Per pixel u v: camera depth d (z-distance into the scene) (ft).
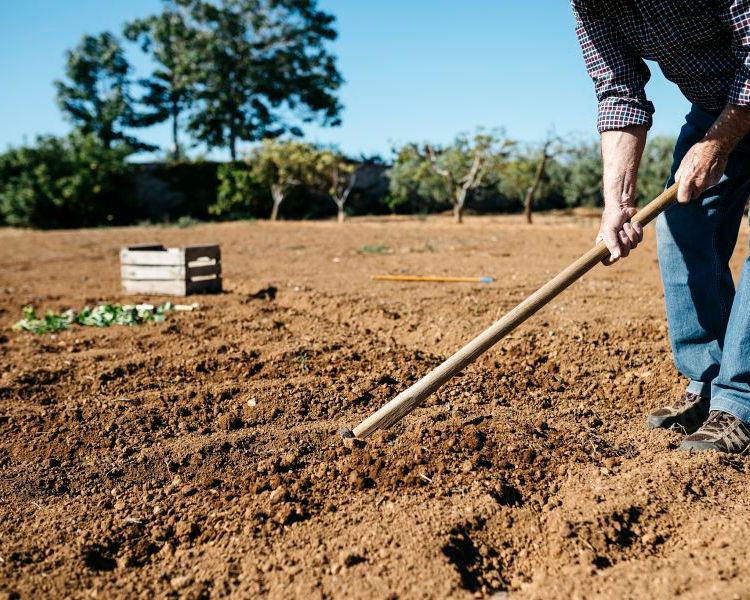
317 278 27.81
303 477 9.25
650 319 17.75
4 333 19.31
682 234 10.39
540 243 43.57
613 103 9.77
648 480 8.49
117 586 7.36
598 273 27.37
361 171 98.12
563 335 16.06
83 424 11.39
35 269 36.17
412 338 16.94
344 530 7.93
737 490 8.40
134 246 25.81
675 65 9.35
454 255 36.83
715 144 8.82
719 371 10.26
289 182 86.17
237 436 10.59
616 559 7.32
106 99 131.85
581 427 10.54
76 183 84.48
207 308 21.95
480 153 69.05
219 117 130.11
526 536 7.82
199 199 95.09
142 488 9.40
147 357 15.56
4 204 85.35
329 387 12.76
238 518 8.44
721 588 6.42
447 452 9.57
